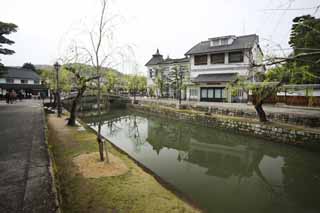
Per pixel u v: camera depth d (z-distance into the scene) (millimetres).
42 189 3230
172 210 3697
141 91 40156
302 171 8000
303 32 7582
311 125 10695
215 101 23656
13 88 33969
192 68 26016
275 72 11133
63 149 7008
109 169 5328
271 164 8883
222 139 13023
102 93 11008
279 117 12406
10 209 2686
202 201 5539
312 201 5785
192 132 14992
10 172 3816
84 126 11617
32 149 5234
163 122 19297
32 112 12773
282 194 6199
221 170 8180
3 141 5973
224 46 23703
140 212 3527
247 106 17297
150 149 10914
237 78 13992
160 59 36062
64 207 3580
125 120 21141
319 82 14898
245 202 5680
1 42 17125
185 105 20219
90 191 4172
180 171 7824
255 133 12039
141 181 4789
